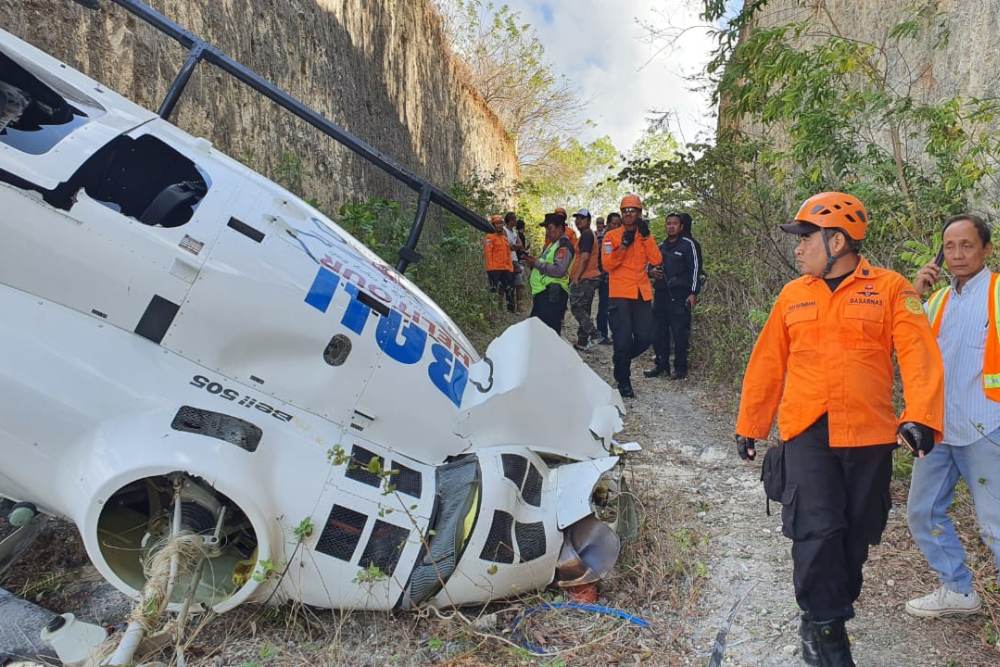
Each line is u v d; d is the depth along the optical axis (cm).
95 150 296
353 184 1027
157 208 312
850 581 265
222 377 289
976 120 507
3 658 266
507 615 315
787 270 705
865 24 761
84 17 489
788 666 284
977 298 293
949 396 296
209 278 287
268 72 768
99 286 275
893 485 448
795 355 265
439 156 1703
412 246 442
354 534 290
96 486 253
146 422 267
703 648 298
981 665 282
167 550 257
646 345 709
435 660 284
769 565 365
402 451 326
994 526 294
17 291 269
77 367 267
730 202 800
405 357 333
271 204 331
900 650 293
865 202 538
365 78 1145
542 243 1948
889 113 532
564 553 331
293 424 295
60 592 317
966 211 512
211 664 274
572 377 409
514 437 359
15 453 266
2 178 269
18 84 354
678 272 757
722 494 462
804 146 555
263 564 272
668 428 608
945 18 620
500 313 1168
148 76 555
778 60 564
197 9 627
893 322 254
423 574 295
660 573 345
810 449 260
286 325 298
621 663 286
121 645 242
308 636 291
